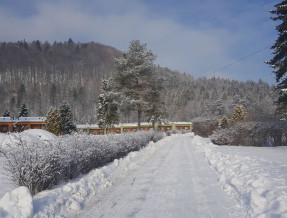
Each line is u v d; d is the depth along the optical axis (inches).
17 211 162.4
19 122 2139.5
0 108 4768.7
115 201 227.0
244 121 792.9
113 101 1135.6
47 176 231.0
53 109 1994.3
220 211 195.3
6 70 7194.9
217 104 3934.5
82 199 223.5
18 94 5098.4
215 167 385.7
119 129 2817.4
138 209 204.7
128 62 1141.7
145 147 749.3
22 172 216.7
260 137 743.1
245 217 179.0
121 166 391.5
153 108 1223.5
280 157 439.2
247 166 325.1
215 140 808.9
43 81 6555.1
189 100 5132.9
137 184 291.9
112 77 1171.9
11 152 225.5
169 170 378.9
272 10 828.6
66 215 189.5
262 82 6599.4
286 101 860.6
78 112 4441.4
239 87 6382.9
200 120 1642.5
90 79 6860.2
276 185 223.5
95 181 277.3
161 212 196.7
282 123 741.9
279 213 163.5
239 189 242.2
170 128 3284.9
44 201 191.0
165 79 1174.3
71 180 289.0
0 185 261.3
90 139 362.3
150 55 1178.0
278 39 826.8
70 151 285.0
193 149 734.5
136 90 1143.0
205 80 7559.1
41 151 234.5
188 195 241.4
